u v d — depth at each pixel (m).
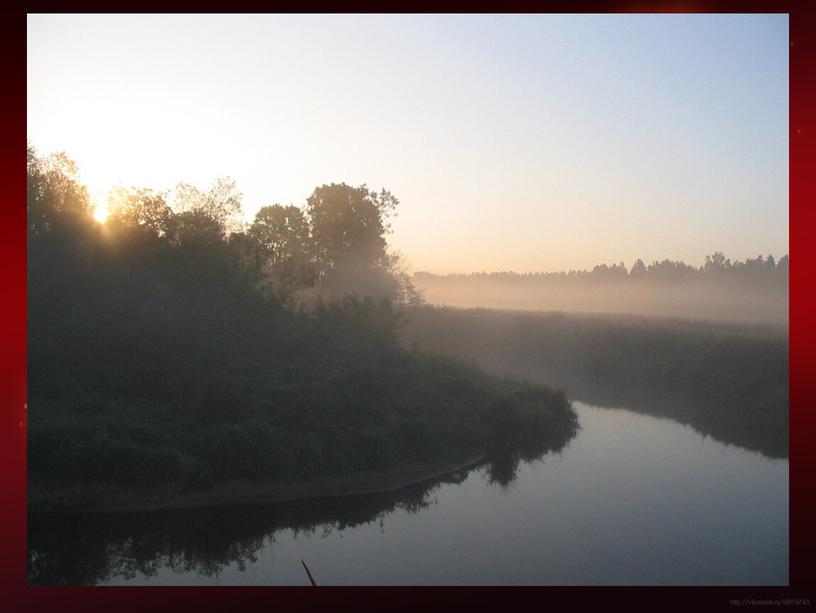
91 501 14.70
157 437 16.69
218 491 15.93
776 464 21.41
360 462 18.47
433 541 14.38
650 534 14.70
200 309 22.06
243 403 18.48
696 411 30.77
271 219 40.81
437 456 20.58
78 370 19.00
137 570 12.85
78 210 23.41
